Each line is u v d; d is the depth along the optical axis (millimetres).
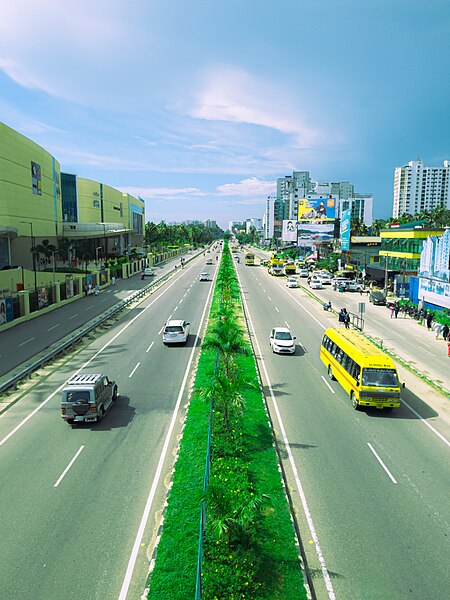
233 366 26047
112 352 31219
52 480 14812
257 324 41812
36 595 10148
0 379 25594
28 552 11492
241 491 13586
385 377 20719
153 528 12414
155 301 54969
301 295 61938
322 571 10906
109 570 10891
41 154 76250
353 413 20953
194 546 11391
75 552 11484
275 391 23844
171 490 13922
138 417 20062
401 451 17203
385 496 14117
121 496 13891
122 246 138375
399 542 11969
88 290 60656
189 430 18078
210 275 87438
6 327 38938
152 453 16688
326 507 13500
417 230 57750
